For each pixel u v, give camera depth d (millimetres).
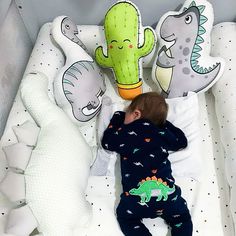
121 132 1235
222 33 1479
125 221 1128
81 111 1325
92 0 1541
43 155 1122
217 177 1234
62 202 1061
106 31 1377
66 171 1107
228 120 1263
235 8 1553
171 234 1119
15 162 1110
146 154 1180
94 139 1366
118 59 1370
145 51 1382
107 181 1249
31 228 1048
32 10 1584
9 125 1289
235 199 1103
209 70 1344
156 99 1255
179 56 1354
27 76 1335
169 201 1119
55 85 1348
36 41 1558
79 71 1348
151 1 1530
